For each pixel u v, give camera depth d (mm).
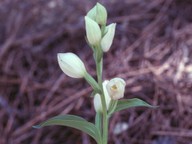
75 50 285
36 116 252
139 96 250
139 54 272
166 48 273
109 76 262
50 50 287
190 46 270
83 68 143
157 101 246
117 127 240
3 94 269
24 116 257
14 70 278
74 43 288
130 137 237
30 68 278
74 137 244
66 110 251
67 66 142
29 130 250
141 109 245
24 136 249
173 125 239
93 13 143
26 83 269
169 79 253
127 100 144
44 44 290
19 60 283
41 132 248
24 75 274
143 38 282
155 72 259
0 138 250
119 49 278
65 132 246
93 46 140
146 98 249
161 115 242
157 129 237
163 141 233
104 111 144
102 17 141
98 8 140
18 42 290
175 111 242
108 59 273
